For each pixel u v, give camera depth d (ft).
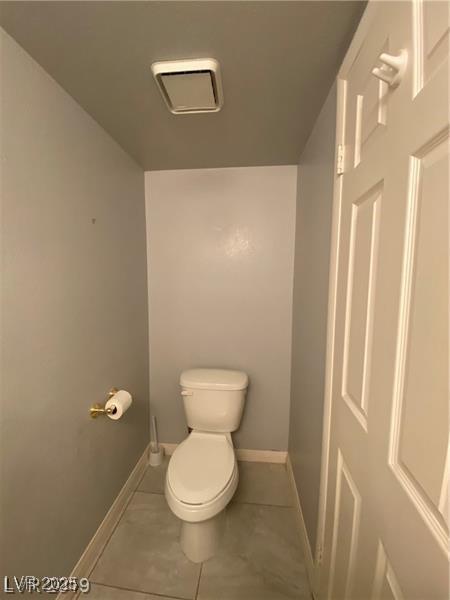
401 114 1.78
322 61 3.01
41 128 3.14
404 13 1.73
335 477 3.01
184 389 5.55
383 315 2.00
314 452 4.05
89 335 4.16
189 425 5.67
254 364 6.36
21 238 2.89
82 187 3.93
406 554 1.66
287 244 6.00
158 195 6.19
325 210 3.64
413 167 1.65
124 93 3.57
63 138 3.51
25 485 2.98
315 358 4.07
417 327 1.61
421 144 1.57
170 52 2.90
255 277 6.15
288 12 2.45
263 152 5.28
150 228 6.29
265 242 6.05
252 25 2.58
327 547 3.27
